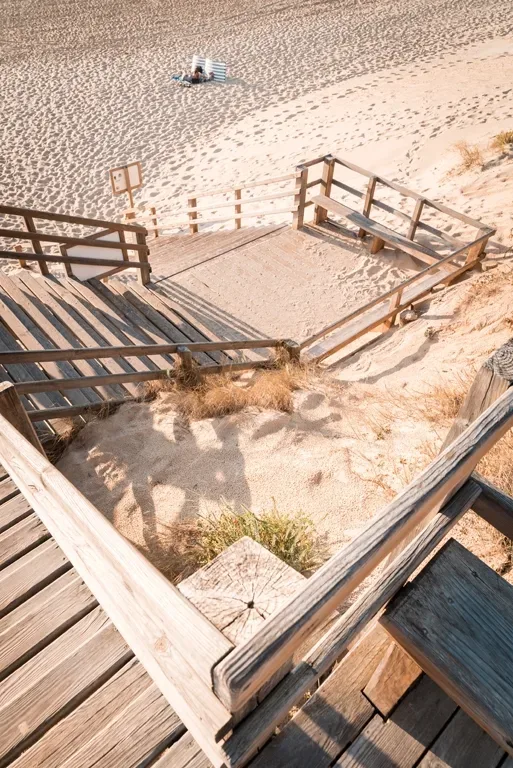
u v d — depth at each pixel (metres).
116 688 1.90
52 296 6.23
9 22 22.83
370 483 3.92
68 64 19.22
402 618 1.50
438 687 1.67
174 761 1.70
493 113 12.73
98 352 4.21
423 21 22.14
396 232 8.99
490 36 19.98
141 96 17.05
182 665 1.29
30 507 2.71
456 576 1.58
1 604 2.22
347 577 1.11
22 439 2.18
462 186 10.08
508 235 8.43
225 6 24.84
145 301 7.00
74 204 12.43
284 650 1.01
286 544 3.24
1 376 4.72
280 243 9.47
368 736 1.59
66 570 2.36
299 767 1.51
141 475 4.09
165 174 13.54
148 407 4.78
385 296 6.54
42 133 15.12
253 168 13.17
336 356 6.90
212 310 7.83
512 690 1.38
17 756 1.78
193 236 10.16
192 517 3.72
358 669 1.74
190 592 1.18
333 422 4.79
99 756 1.73
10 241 10.92
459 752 1.56
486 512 1.72
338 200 10.78
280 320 7.73
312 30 21.81
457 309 6.82
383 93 15.75
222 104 16.50
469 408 1.65
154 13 24.03
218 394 4.92
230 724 1.19
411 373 5.65
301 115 15.29
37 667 1.98
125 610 1.65
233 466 4.16
